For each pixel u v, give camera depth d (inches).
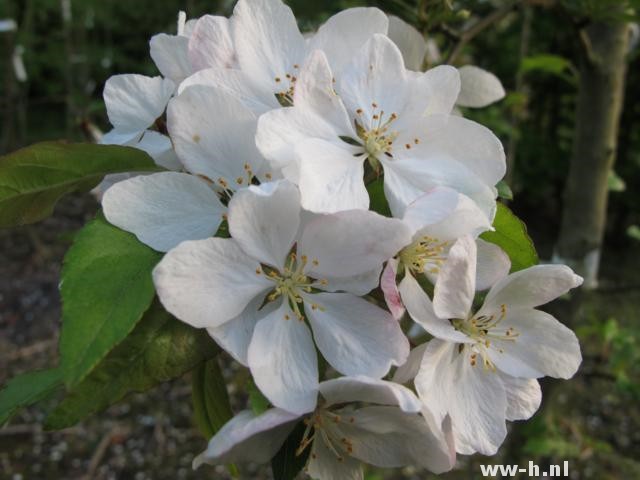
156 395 19.0
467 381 4.6
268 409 3.9
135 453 16.9
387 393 3.8
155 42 4.8
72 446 17.1
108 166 4.6
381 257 4.0
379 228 3.9
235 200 3.9
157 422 17.8
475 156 4.5
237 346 4.1
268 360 4.0
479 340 4.7
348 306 4.2
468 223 4.2
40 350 19.7
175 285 3.8
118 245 4.0
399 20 5.6
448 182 4.4
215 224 4.3
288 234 4.1
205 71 4.5
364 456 4.4
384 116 4.6
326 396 4.1
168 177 4.3
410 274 4.3
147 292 3.8
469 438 4.5
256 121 4.3
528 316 4.8
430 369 4.2
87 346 3.5
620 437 17.6
